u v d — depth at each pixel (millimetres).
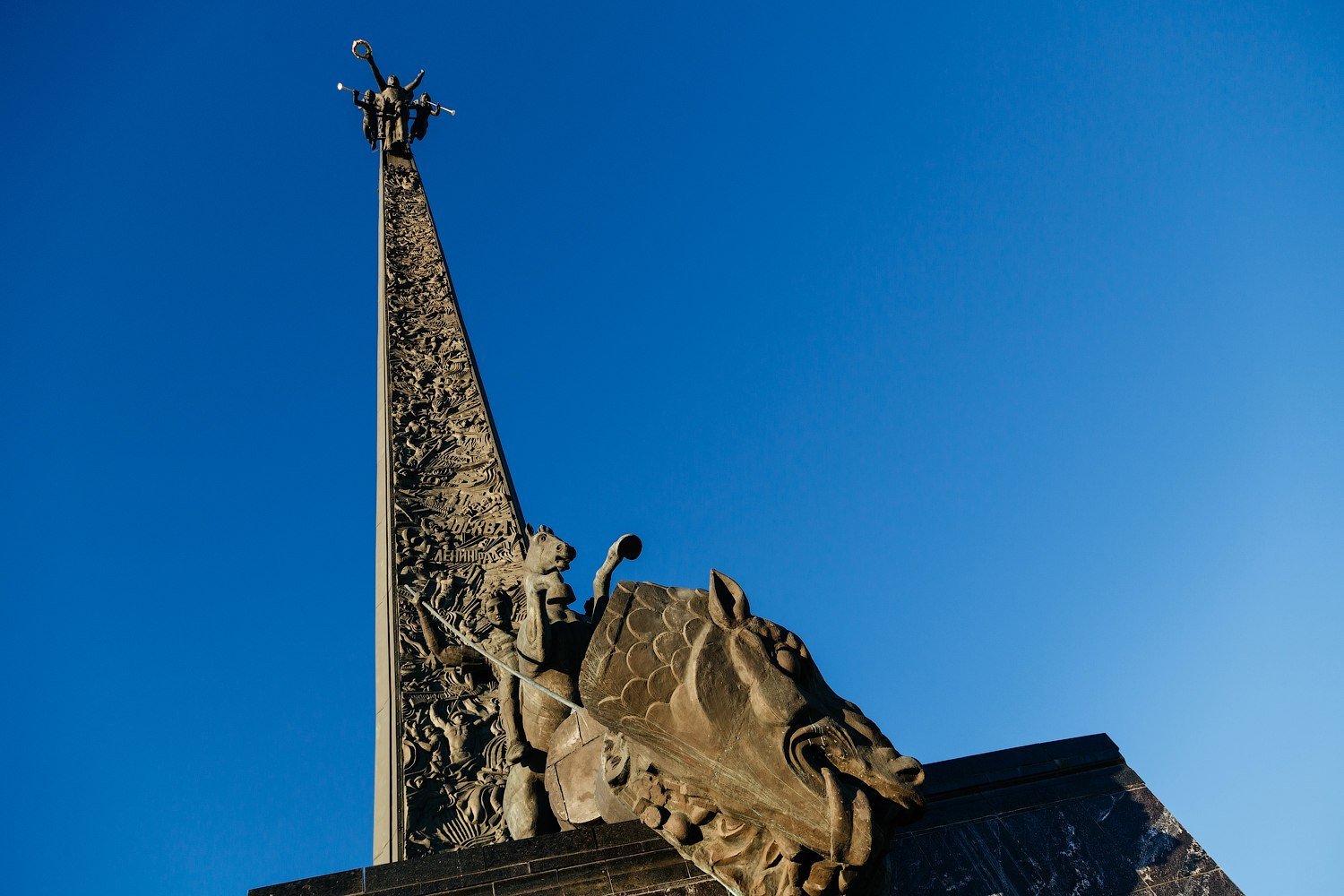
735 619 7523
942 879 9180
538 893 8180
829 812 6633
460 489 18922
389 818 12992
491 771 13375
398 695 14414
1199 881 9570
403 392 21469
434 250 27625
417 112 33531
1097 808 10180
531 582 9781
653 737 7172
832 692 7586
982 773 10297
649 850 8539
